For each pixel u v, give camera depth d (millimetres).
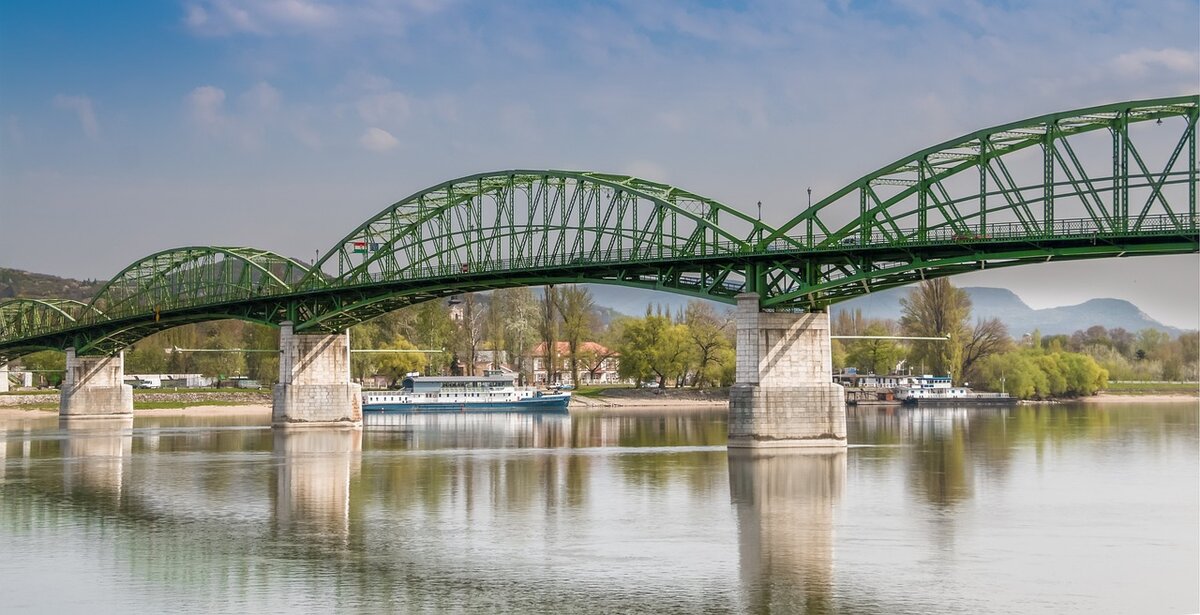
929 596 54812
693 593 55625
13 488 90250
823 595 55125
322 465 105188
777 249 113062
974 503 79625
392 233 151625
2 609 53750
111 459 112375
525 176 137250
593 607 53469
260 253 174625
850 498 81938
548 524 72688
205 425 169000
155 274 189000
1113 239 96062
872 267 110125
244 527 72438
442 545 66625
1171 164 93625
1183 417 180375
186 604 54469
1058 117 99312
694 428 155750
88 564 62219
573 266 126438
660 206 122312
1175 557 62500
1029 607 53000
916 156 107062
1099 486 87812
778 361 114125
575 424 166625
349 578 58969
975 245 101875
